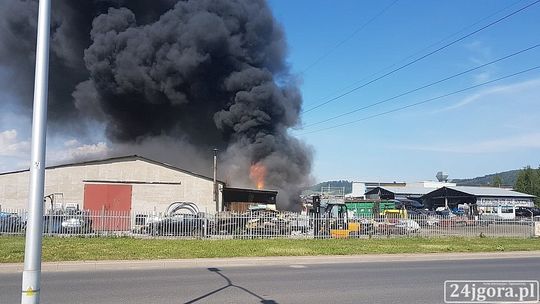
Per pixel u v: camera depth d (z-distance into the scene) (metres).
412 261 16.97
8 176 36.00
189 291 9.88
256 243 21.34
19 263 13.91
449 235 28.50
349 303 8.68
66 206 33.94
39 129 4.56
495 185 103.81
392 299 9.11
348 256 17.30
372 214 40.81
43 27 4.68
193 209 36.53
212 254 16.91
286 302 8.73
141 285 10.68
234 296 9.30
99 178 37.06
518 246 22.11
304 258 16.47
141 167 37.69
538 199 84.06
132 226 25.44
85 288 10.20
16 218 23.50
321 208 31.59
